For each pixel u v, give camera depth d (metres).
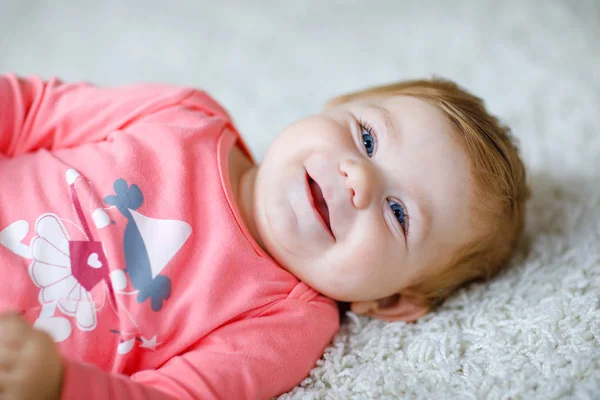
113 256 0.90
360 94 1.25
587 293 1.01
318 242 1.00
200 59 1.75
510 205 1.13
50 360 0.66
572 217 1.23
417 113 1.06
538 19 1.74
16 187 0.96
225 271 0.95
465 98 1.16
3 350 0.65
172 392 0.84
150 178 0.98
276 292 1.00
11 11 1.83
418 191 1.01
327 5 1.90
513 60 1.63
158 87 1.15
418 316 1.10
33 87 1.13
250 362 0.90
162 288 0.92
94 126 1.09
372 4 1.89
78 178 0.96
